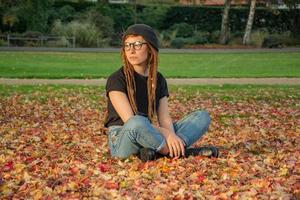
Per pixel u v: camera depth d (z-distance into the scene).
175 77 26.05
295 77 26.86
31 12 51.00
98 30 51.31
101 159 7.27
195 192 5.68
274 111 13.97
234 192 5.65
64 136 9.57
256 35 54.25
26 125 11.23
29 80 23.38
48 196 5.66
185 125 7.20
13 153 7.94
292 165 6.93
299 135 9.88
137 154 7.11
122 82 7.00
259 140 9.09
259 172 6.53
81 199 5.57
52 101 15.98
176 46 51.53
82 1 56.91
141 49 6.93
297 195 5.58
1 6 50.81
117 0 63.59
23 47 45.66
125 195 5.64
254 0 54.22
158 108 7.23
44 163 7.12
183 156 7.00
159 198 5.46
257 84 22.80
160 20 58.62
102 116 12.93
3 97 16.86
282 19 58.91
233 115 13.14
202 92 19.06
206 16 59.22
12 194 5.78
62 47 47.53
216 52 44.97
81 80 23.73
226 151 7.90
